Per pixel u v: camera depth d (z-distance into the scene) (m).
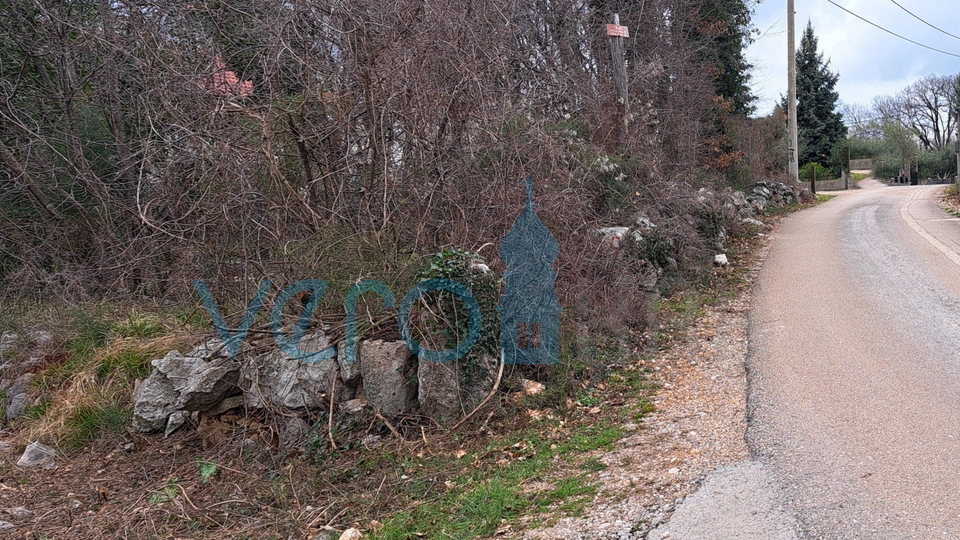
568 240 7.05
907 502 3.62
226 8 8.65
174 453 6.57
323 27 7.48
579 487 4.39
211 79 7.25
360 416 6.22
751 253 11.92
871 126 53.38
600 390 6.23
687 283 9.47
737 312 8.22
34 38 10.53
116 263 8.88
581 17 13.18
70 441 7.03
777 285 9.38
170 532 5.30
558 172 7.57
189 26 8.39
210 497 5.79
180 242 7.47
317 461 5.94
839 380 5.60
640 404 5.76
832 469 4.08
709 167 16.48
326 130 7.25
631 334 7.43
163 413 6.85
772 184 20.00
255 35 8.02
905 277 9.23
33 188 10.02
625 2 15.45
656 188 10.41
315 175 7.61
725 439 4.75
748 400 5.41
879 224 14.69
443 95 7.50
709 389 5.83
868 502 3.66
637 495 4.12
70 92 10.46
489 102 7.83
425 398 6.08
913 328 6.89
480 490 4.64
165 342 7.68
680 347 7.14
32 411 7.59
